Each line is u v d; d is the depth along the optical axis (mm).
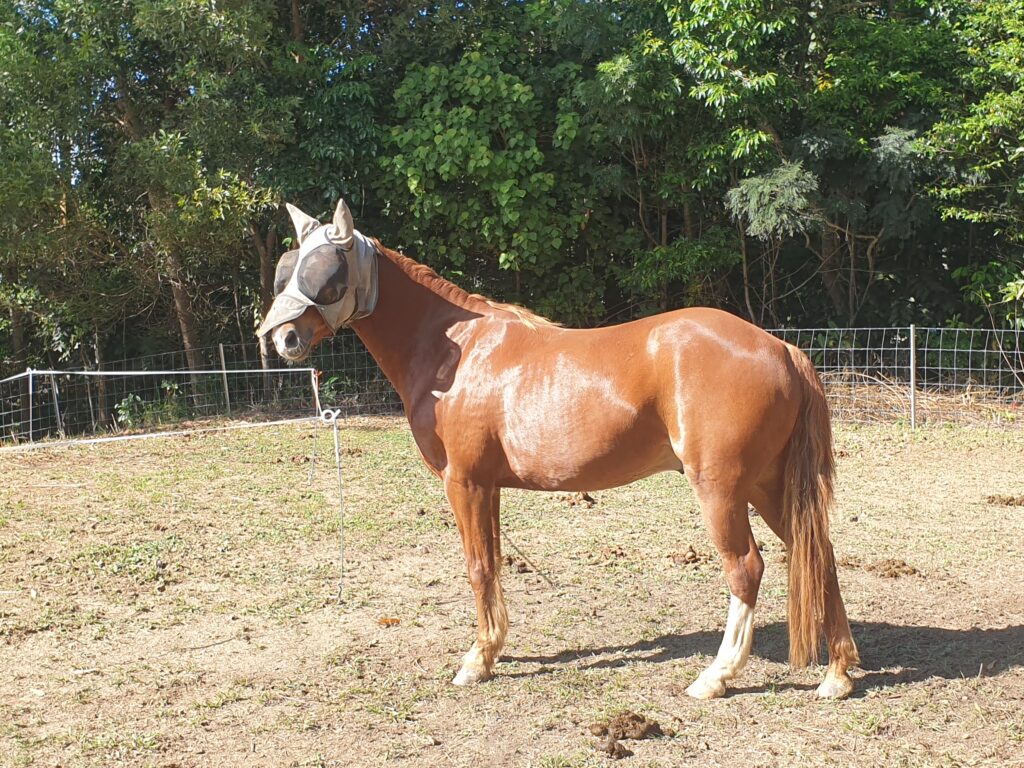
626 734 3615
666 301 14422
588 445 3963
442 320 4414
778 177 11789
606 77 12109
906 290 14086
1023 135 11688
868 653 4488
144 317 15422
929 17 14227
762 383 3764
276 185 12797
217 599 5453
